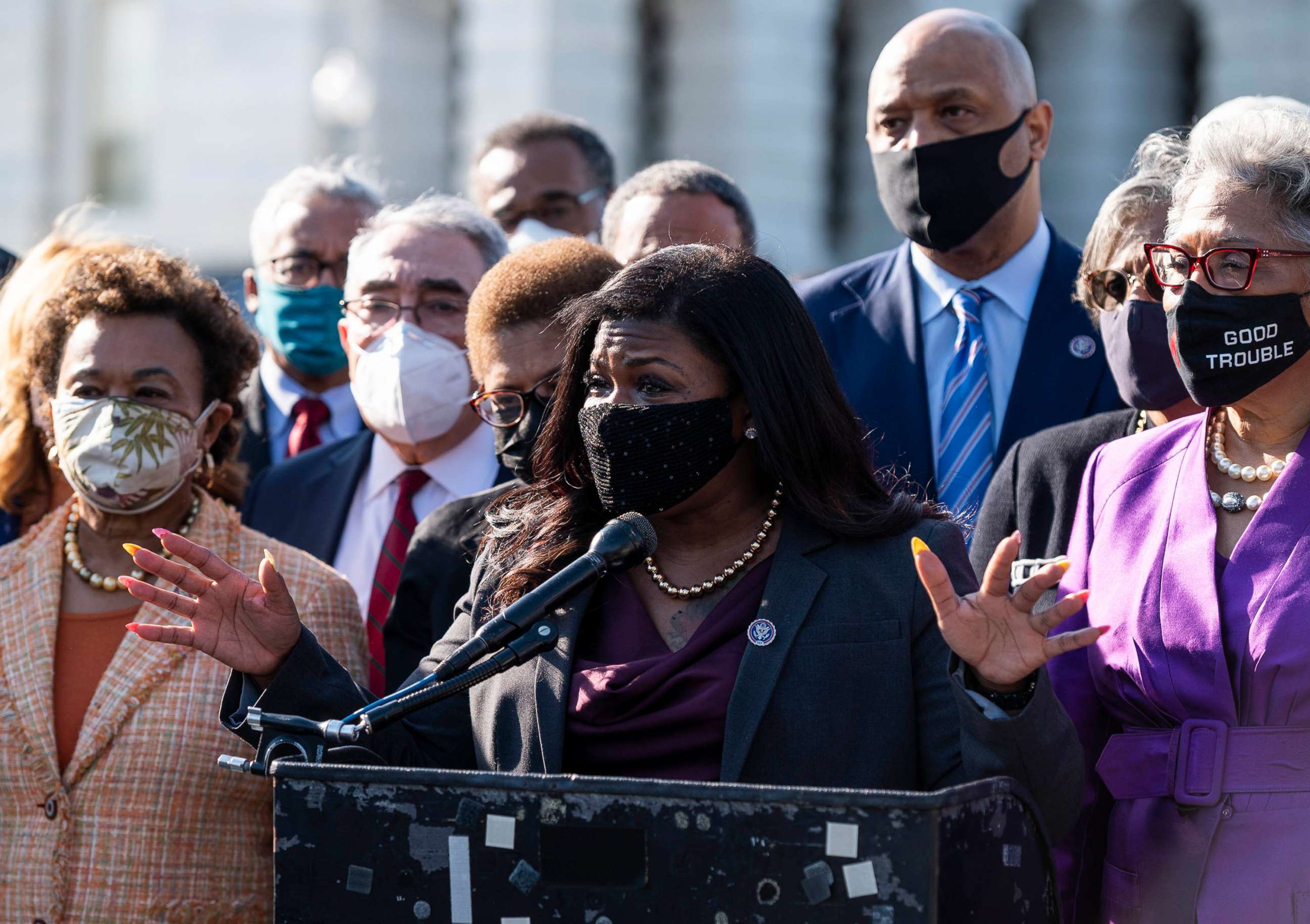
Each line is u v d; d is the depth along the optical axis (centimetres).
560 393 696
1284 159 650
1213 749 632
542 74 3572
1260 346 646
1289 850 612
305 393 1247
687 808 512
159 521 816
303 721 609
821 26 3794
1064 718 588
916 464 1002
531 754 644
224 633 658
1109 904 668
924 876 489
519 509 725
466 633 704
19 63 3809
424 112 3766
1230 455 688
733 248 686
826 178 3859
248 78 3656
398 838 539
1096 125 3981
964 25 1036
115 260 825
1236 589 644
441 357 984
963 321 1021
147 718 755
